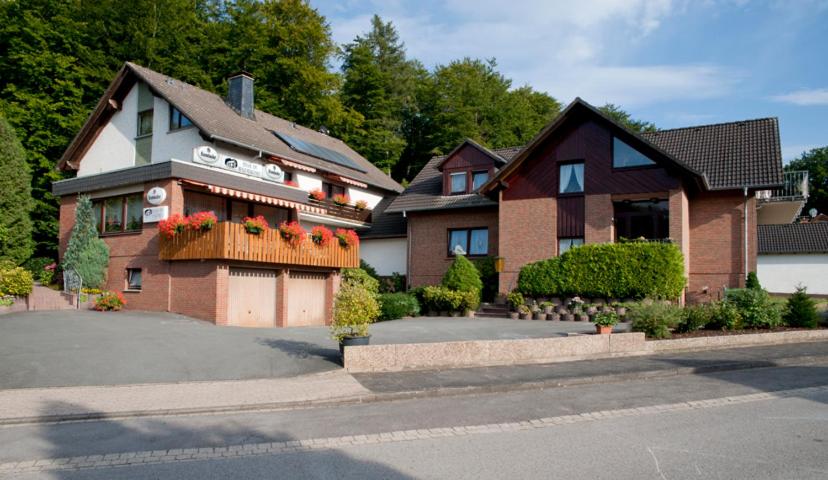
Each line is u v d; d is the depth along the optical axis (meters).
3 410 9.08
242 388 10.73
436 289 24.64
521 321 21.33
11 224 25.44
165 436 7.93
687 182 22.97
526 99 56.91
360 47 51.59
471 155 28.81
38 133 31.56
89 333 15.20
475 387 10.88
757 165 23.38
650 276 21.28
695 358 14.28
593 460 6.79
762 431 8.02
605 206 23.84
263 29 41.84
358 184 32.50
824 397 10.29
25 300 19.91
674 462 6.70
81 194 24.09
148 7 36.94
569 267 23.00
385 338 16.34
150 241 21.30
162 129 25.75
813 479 6.14
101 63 34.75
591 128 24.44
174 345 14.14
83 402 9.62
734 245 23.42
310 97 42.91
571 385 11.59
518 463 6.69
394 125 49.69
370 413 9.24
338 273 25.42
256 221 20.38
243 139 25.52
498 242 26.95
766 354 14.89
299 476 6.31
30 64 31.42
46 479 6.27
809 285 36.78
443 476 6.28
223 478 6.27
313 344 14.68
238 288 20.72
